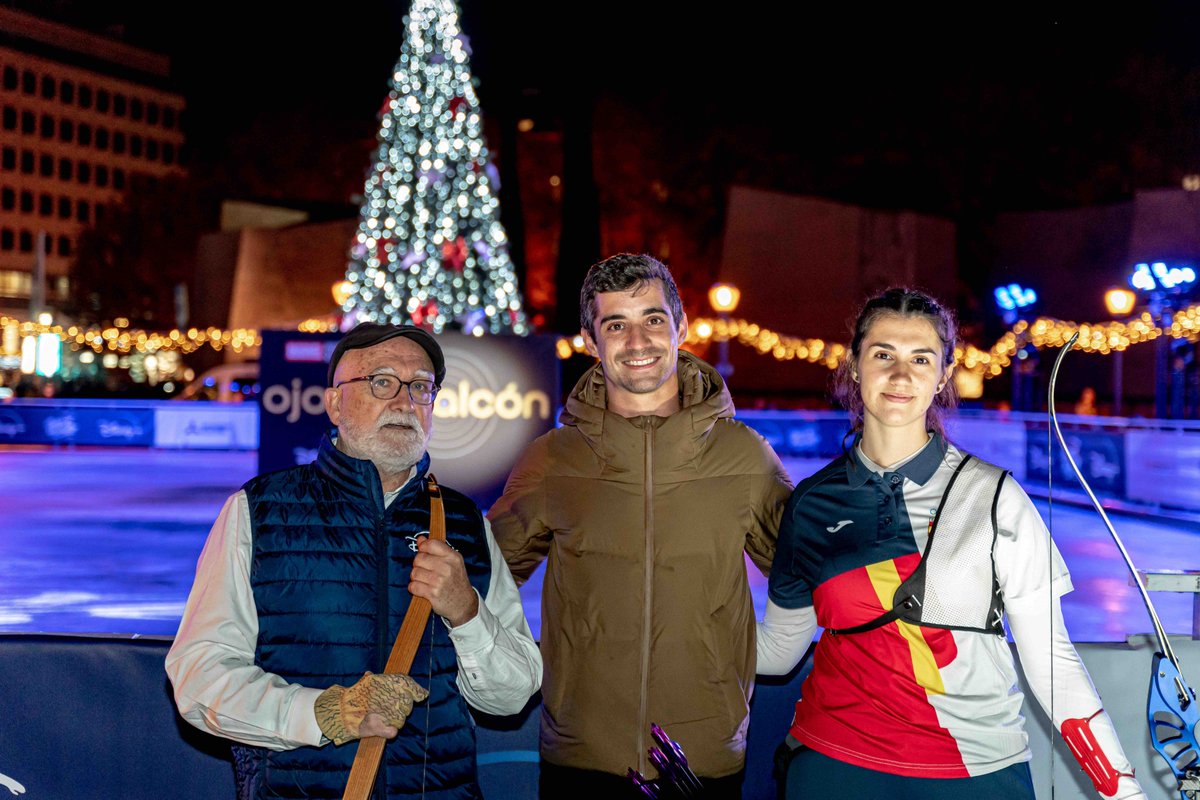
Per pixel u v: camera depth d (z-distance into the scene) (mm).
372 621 2223
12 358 30719
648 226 27141
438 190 15031
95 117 71125
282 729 2064
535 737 2990
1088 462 13062
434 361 2424
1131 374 20547
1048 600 2266
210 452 20234
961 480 2311
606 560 2486
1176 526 11188
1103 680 2893
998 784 2219
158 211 42500
